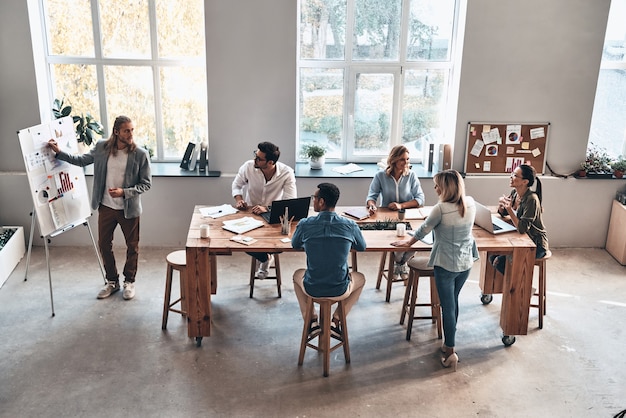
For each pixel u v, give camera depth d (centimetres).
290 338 459
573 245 637
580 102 601
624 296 534
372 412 376
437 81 629
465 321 487
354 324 479
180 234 615
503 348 450
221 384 402
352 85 625
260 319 485
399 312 499
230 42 570
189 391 394
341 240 392
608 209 624
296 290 434
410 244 419
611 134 644
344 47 615
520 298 439
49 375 407
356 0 602
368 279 559
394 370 420
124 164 485
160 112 621
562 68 591
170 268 454
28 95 572
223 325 475
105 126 620
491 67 587
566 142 612
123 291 520
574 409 383
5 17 551
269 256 523
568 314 501
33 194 462
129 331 464
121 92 613
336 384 404
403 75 624
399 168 504
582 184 617
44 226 474
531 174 451
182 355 434
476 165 614
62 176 494
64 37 593
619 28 616
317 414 374
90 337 454
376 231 452
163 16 594
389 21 610
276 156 485
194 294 428
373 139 646
